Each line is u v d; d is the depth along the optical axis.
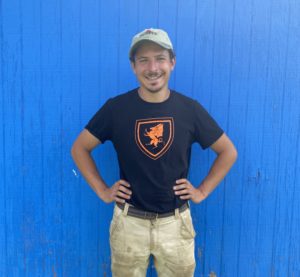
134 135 1.66
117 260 1.80
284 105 2.04
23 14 1.93
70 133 2.04
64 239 2.13
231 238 2.15
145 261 1.80
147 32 1.61
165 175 1.67
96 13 1.94
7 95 2.00
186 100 1.72
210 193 1.98
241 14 1.96
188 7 1.94
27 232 2.12
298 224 2.14
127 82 2.00
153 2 1.93
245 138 2.06
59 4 1.93
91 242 2.14
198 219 2.14
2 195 2.08
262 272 2.18
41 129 2.03
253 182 2.10
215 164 1.79
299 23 1.97
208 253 2.17
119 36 1.96
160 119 1.66
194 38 1.97
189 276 1.83
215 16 1.95
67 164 2.07
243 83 2.01
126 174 1.72
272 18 1.96
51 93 2.00
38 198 2.09
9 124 2.02
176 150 1.67
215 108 2.03
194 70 1.99
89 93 2.00
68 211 2.11
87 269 2.16
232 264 2.17
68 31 1.95
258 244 2.16
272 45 1.98
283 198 2.12
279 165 2.09
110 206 2.12
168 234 1.74
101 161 2.08
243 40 1.98
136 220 1.73
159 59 1.62
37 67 1.98
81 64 1.98
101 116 1.72
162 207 1.71
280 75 2.01
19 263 2.14
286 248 2.16
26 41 1.95
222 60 1.99
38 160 2.06
